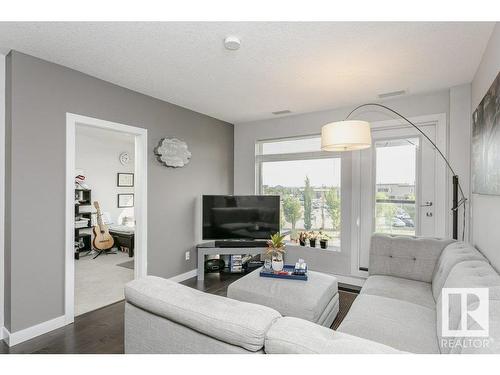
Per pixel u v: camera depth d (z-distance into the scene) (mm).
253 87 3051
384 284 2338
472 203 2689
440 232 3127
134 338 1379
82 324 2480
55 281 2402
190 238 3928
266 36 2023
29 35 1987
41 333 2303
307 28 1922
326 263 3904
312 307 2061
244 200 4055
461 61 2385
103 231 5156
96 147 5781
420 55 2291
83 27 1899
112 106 2906
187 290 1330
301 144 4266
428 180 3248
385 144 3527
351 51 2238
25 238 2229
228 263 4219
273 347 941
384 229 3543
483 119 2020
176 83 2934
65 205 2475
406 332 1577
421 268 2457
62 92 2479
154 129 3391
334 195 3992
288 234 4359
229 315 1070
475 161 2336
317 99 3439
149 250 3326
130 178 6422
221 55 2312
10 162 2178
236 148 4785
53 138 2404
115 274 3947
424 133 3246
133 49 2211
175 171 3691
